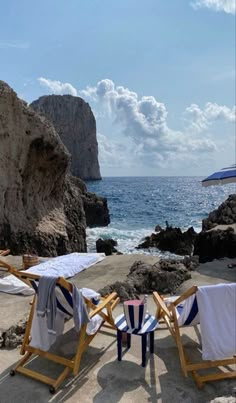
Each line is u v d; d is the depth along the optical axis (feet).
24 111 55.67
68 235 64.03
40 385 13.17
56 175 62.54
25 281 14.51
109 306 16.55
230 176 29.04
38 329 14.08
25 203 56.13
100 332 17.26
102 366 14.33
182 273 24.93
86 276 26.53
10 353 15.62
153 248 74.23
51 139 57.82
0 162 52.01
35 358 15.06
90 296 16.20
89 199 119.44
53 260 27.91
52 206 63.36
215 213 68.59
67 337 16.75
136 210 158.10
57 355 15.12
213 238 49.08
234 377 13.24
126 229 105.60
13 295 22.93
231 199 68.44
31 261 27.78
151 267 24.50
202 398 12.24
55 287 13.23
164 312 14.75
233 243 46.37
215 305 12.79
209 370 13.84
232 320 12.94
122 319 15.42
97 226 115.96
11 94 53.83
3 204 51.47
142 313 14.12
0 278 25.63
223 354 12.76
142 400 12.17
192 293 12.80
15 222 52.75
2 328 17.74
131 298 21.11
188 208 165.27
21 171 54.75
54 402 12.16
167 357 14.97
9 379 13.57
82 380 13.41
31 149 55.72
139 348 15.83
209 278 25.14
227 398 10.89
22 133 54.54
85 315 13.61
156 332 17.28
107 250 70.23
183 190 326.03
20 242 52.42
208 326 12.64
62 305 13.92
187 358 14.71
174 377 13.52
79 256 29.68
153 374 13.73
